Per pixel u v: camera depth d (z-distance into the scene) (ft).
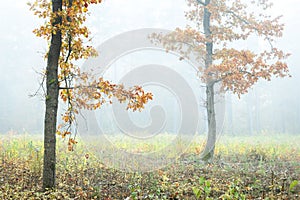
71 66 33.94
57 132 32.94
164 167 43.80
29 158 40.45
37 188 30.89
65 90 33.58
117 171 40.29
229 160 52.49
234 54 52.19
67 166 39.60
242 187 32.68
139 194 30.37
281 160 51.29
